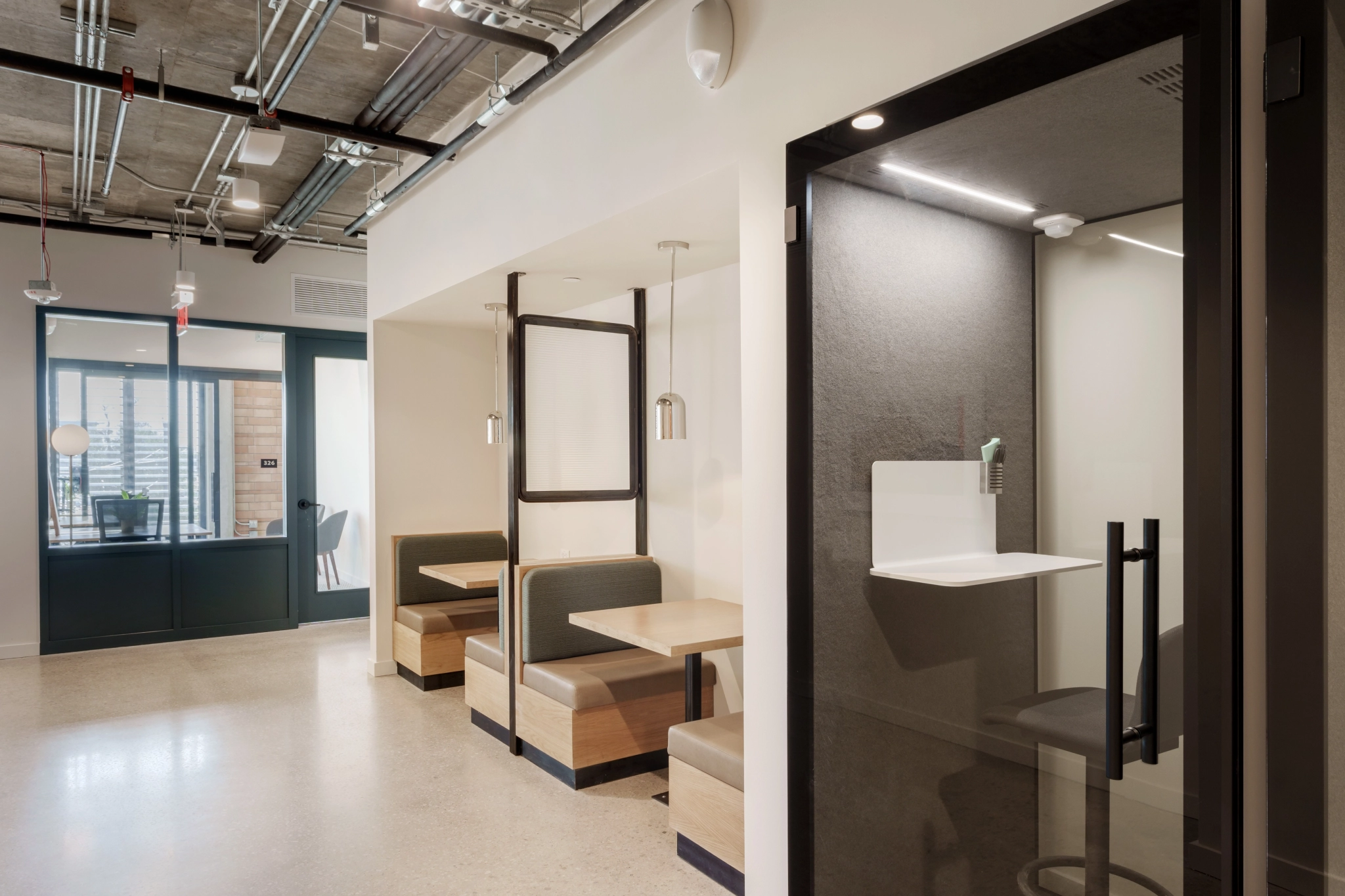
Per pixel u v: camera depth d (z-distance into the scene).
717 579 4.04
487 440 5.54
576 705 3.43
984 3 1.78
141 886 2.70
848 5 2.10
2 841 3.02
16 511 5.82
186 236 6.30
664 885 2.72
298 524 6.88
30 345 5.84
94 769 3.71
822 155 2.09
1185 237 1.34
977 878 1.68
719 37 2.42
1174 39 1.36
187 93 3.39
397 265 4.98
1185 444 1.33
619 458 4.39
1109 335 1.44
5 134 4.52
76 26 3.36
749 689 2.39
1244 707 1.27
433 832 3.08
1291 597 1.22
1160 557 1.37
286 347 6.79
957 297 1.72
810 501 2.11
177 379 6.40
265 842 3.01
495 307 4.89
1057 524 1.52
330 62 3.72
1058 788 1.53
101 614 6.11
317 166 4.66
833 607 2.04
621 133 2.97
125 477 6.23
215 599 6.52
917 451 1.81
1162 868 1.36
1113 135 1.45
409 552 5.36
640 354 4.45
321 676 5.35
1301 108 1.21
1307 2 1.21
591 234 3.27
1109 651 1.42
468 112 4.12
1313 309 1.20
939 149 1.77
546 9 3.22
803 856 2.13
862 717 1.96
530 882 2.73
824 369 2.07
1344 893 1.17
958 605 1.71
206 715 4.50
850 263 2.00
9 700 4.78
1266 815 1.26
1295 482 1.22
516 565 3.96
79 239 6.00
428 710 4.63
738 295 3.85
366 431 7.23
